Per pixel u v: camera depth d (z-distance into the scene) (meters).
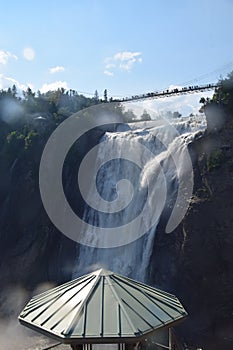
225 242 36.69
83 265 47.78
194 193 40.28
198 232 37.41
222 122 42.28
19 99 72.94
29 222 51.53
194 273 36.84
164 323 9.45
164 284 38.91
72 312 9.34
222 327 35.41
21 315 10.09
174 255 38.75
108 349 15.19
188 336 35.16
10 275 49.53
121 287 10.15
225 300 35.88
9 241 51.56
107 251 46.66
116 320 9.02
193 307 36.81
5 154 55.94
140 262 42.59
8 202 53.56
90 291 9.83
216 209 38.09
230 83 42.81
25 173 53.69
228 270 36.19
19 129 61.09
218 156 40.59
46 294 10.83
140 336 8.72
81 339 8.63
